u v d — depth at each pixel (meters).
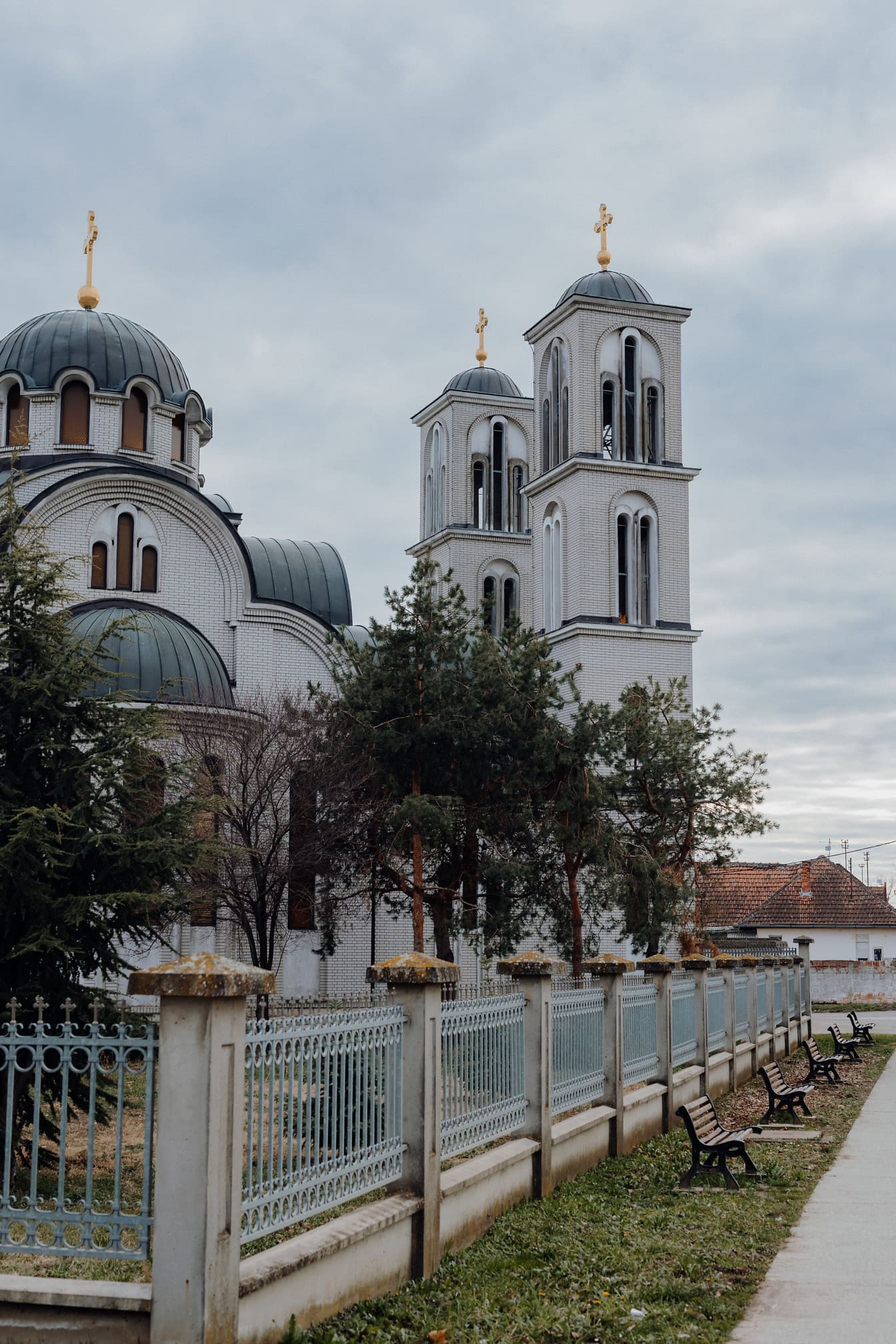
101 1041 8.02
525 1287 9.64
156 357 40.56
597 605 47.69
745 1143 15.45
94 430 38.75
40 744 14.79
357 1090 9.41
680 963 21.73
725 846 38.16
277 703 33.78
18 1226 8.16
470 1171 11.16
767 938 55.78
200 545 38.25
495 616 58.78
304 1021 8.66
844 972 55.81
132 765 15.52
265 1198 8.06
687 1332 8.53
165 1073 7.38
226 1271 7.37
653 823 37.81
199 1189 7.25
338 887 33.75
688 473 49.31
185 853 15.17
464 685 31.64
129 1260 7.74
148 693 32.75
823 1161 15.68
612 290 50.12
